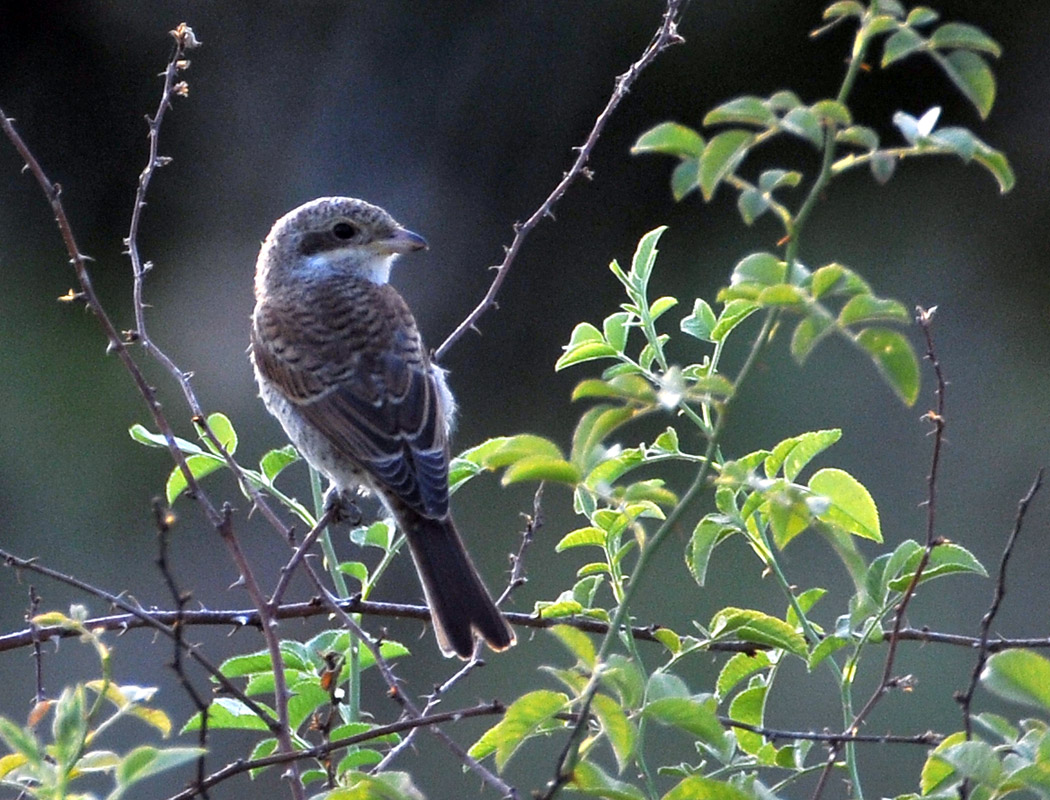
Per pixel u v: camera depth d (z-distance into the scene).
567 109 17.84
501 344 17.59
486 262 17.86
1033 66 17.53
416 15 17.89
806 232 17.64
